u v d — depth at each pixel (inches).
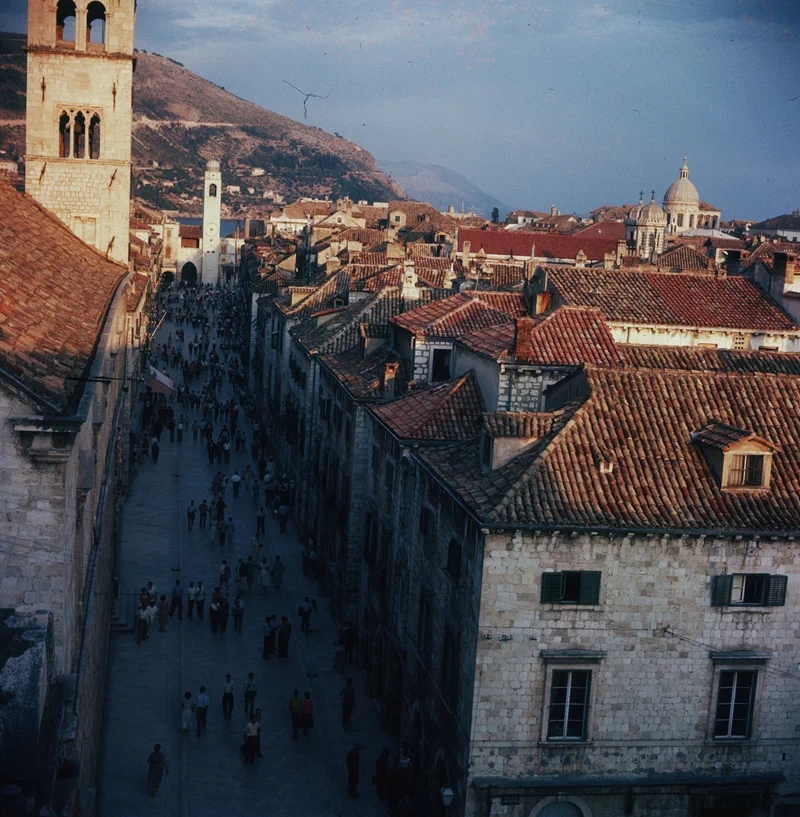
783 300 2564.0
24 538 933.2
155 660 2003.0
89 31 2652.6
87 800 1211.9
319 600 2385.6
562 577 1320.1
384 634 1873.8
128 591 2310.5
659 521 1325.0
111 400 1828.2
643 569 1333.7
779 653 1373.0
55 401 954.7
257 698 1884.8
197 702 1736.0
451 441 1765.5
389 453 1918.1
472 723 1322.6
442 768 1469.0
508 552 1305.4
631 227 7544.3
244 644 2119.8
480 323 2218.3
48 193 2637.8
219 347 6018.7
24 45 2564.0
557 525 1291.8
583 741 1346.0
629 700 1349.7
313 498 2664.9
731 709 1374.3
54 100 2598.4
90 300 1708.9
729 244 7455.7
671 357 1930.4
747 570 1354.6
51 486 930.1
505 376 1793.8
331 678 2005.4
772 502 1386.6
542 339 1889.8
